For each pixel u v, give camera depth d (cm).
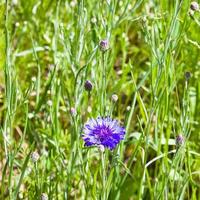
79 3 99
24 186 99
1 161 103
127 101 116
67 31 110
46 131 98
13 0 118
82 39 99
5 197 99
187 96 89
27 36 125
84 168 89
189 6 94
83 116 104
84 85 88
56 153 95
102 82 91
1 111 113
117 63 128
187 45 111
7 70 85
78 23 99
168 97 90
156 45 97
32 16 125
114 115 112
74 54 101
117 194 89
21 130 114
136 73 118
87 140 77
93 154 100
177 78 104
